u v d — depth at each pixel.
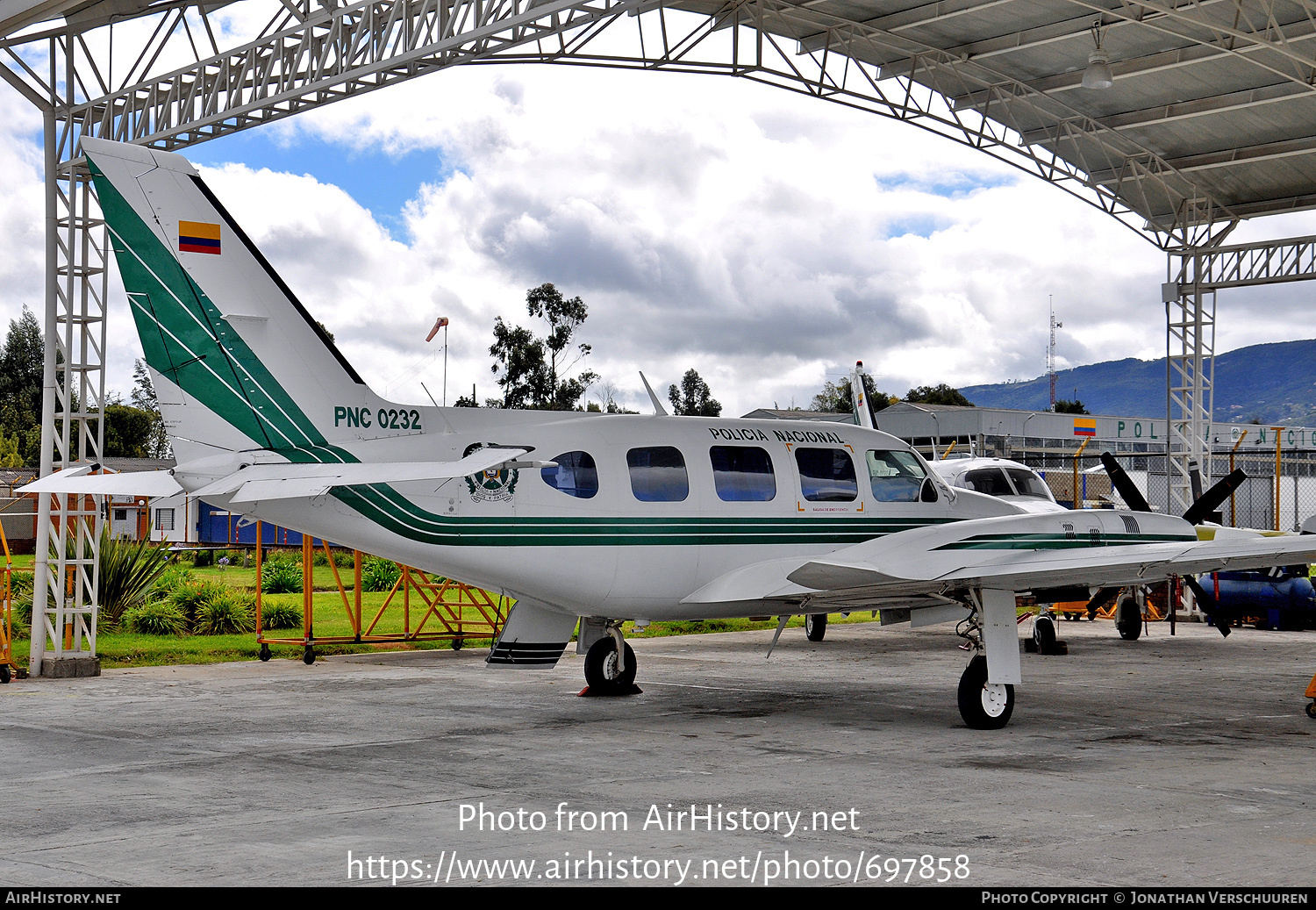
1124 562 9.82
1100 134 21.61
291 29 12.20
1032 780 7.77
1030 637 17.92
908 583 9.93
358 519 9.78
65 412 13.80
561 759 8.55
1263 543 9.84
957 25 18.50
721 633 21.38
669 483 10.85
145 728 9.99
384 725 10.27
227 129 12.86
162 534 42.50
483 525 10.07
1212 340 23.55
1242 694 12.71
